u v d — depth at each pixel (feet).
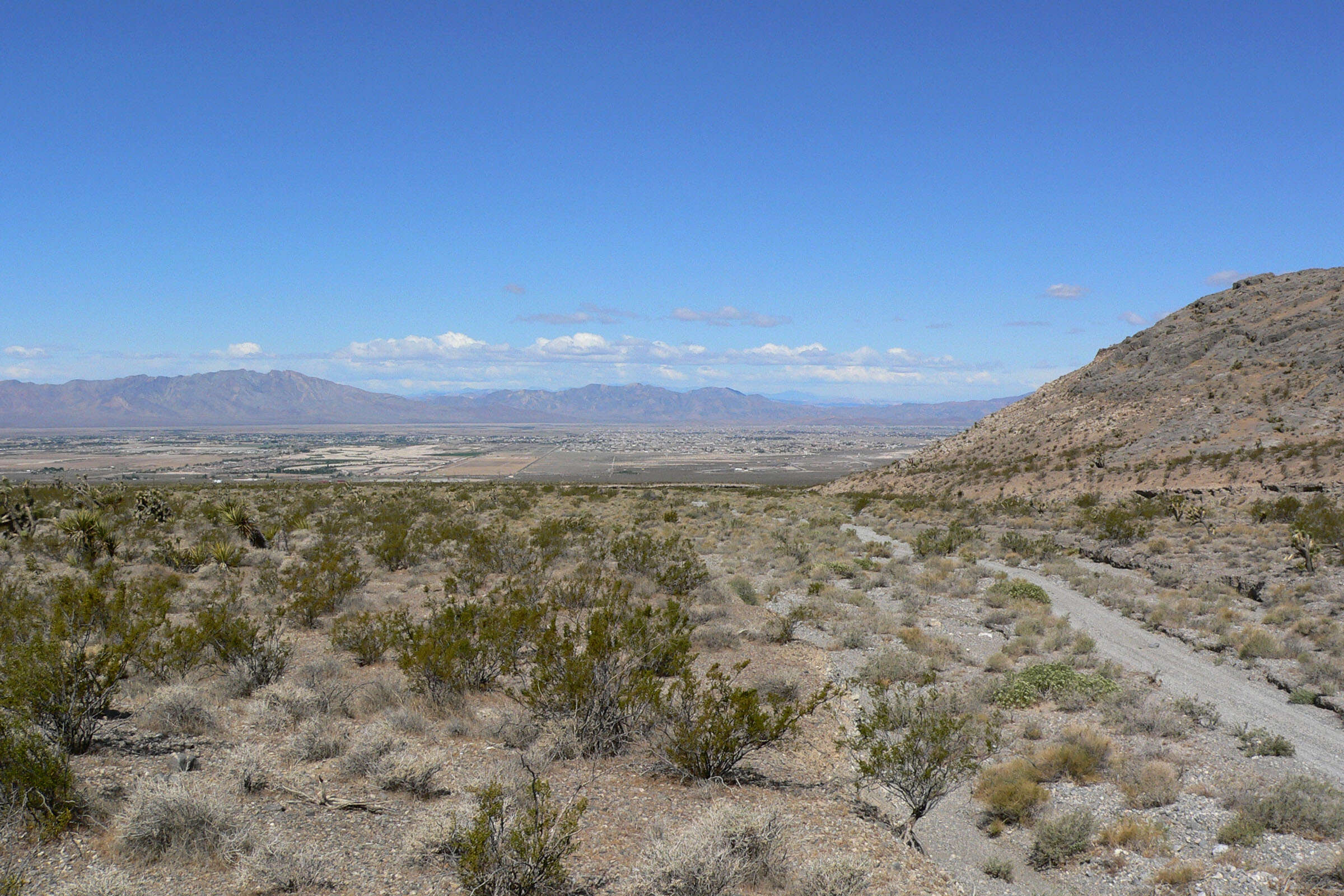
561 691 36.58
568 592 67.10
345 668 48.60
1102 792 35.45
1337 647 54.44
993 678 51.29
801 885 22.90
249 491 204.33
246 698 41.42
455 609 52.21
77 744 29.55
